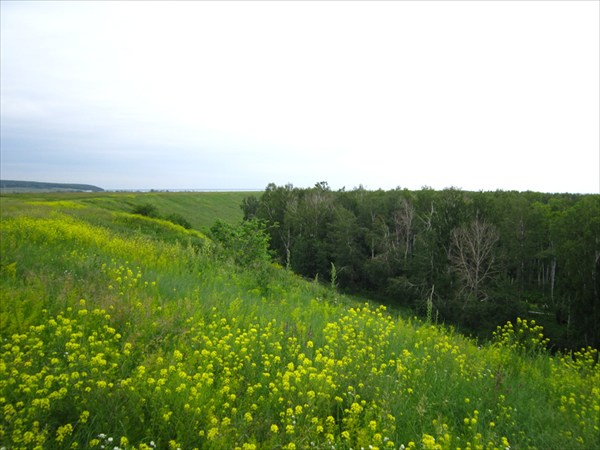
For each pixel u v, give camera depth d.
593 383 6.89
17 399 3.89
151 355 4.77
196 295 8.20
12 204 34.56
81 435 3.58
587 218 37.62
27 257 9.21
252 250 16.39
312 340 6.70
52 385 4.08
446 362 6.64
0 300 5.78
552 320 38.28
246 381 4.94
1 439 3.26
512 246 44.72
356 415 4.29
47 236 13.08
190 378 4.41
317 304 10.14
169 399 4.11
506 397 5.58
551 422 5.07
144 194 91.38
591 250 33.94
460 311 38.31
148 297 7.27
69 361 4.56
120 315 6.05
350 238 54.50
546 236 46.12
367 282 54.59
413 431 4.29
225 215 88.44
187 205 88.44
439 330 9.58
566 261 36.28
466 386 5.77
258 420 4.04
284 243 58.97
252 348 5.83
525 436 4.59
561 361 8.32
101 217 30.73
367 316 9.30
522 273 47.06
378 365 6.12
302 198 71.19
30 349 4.60
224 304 8.06
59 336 5.02
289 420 4.02
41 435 3.28
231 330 6.62
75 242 13.31
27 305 5.97
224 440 3.54
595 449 4.44
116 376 4.48
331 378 4.92
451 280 41.62
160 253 13.49
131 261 11.45
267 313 8.11
